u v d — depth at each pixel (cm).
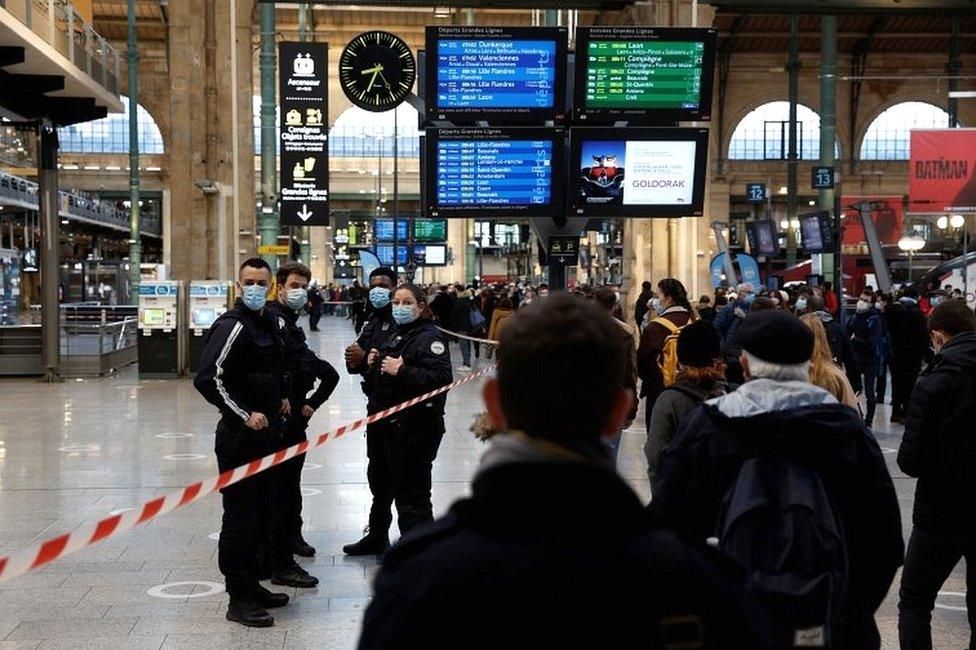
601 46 1444
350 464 1183
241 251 2592
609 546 169
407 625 167
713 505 371
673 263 2606
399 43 1445
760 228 3506
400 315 759
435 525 178
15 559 326
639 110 1462
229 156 2509
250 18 2597
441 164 1435
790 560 335
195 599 683
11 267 3259
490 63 1430
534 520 169
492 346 2478
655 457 511
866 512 360
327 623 637
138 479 1096
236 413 627
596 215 1453
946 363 527
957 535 529
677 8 2356
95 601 677
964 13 1791
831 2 1800
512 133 1434
